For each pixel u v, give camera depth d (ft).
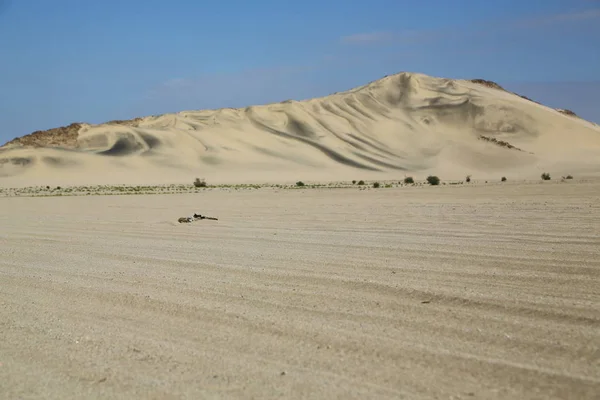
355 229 68.49
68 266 46.55
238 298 33.14
